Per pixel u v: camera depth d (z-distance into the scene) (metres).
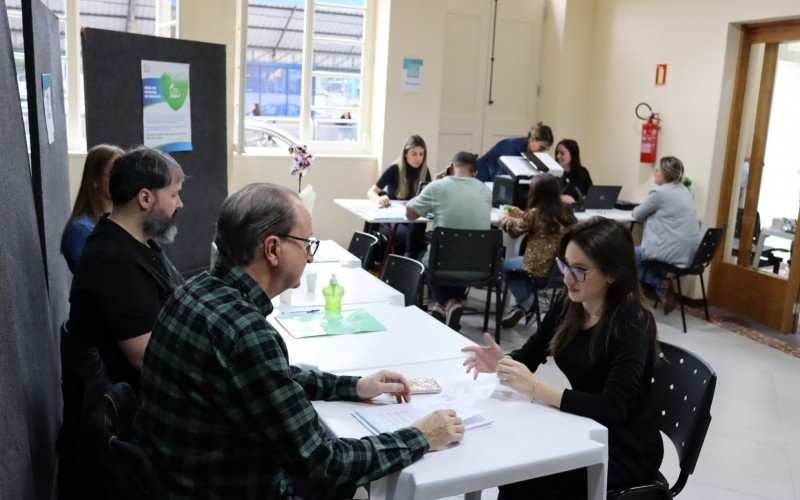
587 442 1.72
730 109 5.85
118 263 2.11
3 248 1.73
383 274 3.52
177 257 4.95
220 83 5.15
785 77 5.45
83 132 5.59
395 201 5.59
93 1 5.61
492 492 2.74
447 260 4.50
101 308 2.08
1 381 1.60
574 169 6.21
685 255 5.40
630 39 6.68
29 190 2.28
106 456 1.48
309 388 1.87
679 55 6.16
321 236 6.56
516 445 1.68
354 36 6.52
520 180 5.53
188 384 1.42
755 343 5.11
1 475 1.53
